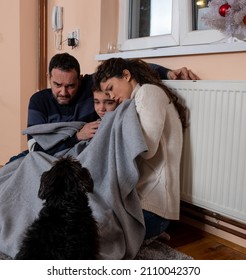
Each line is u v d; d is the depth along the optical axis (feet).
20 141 9.94
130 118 4.68
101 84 5.30
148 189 5.07
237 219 5.21
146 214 5.03
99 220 4.34
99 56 7.60
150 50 6.75
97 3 7.75
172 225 6.31
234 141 5.06
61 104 6.37
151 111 4.74
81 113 6.34
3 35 9.62
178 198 5.31
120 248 4.58
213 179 5.42
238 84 4.91
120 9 7.82
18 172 5.24
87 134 5.61
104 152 4.86
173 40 6.69
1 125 10.10
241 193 5.07
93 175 4.76
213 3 5.24
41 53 9.60
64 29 8.89
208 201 5.53
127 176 4.68
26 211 4.91
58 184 3.57
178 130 5.26
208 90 5.31
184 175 5.84
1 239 4.64
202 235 5.95
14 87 9.78
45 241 3.44
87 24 8.13
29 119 6.25
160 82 5.47
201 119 5.46
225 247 5.54
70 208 3.51
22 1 9.37
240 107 4.93
